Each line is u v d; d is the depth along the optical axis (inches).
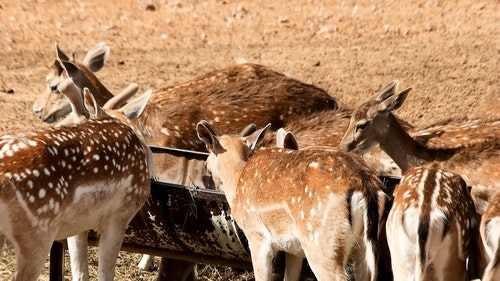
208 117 1122.7
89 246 1002.7
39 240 751.7
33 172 738.8
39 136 768.9
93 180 792.3
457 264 729.6
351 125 1061.8
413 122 1390.3
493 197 799.1
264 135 940.6
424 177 743.1
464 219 731.4
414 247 716.0
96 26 2005.4
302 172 770.8
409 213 717.9
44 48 1836.9
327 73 1669.5
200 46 1882.4
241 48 1870.1
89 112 938.1
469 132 1032.8
